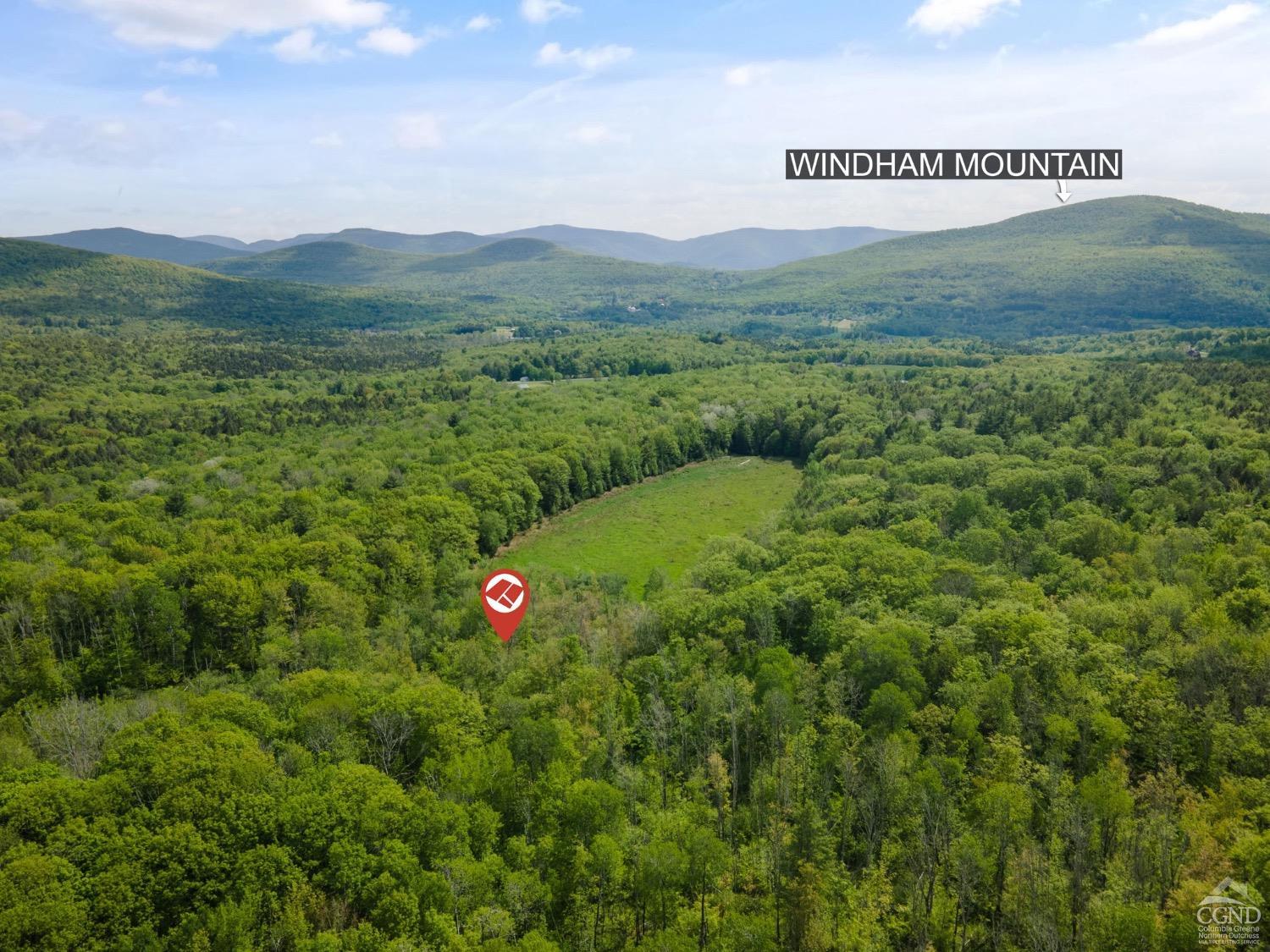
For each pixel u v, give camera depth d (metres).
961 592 85.75
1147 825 51.22
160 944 45.97
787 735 65.19
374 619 105.12
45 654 89.50
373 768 60.28
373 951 45.59
